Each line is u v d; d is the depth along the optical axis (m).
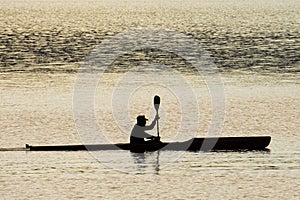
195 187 64.94
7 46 188.88
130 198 62.06
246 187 64.88
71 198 62.16
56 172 69.25
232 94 113.25
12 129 88.69
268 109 101.25
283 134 86.00
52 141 83.00
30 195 62.81
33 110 99.94
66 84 122.19
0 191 63.78
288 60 156.88
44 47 186.38
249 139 77.31
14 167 70.75
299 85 121.62
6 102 105.69
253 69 142.25
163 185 65.56
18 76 131.75
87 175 68.31
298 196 62.66
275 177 67.38
